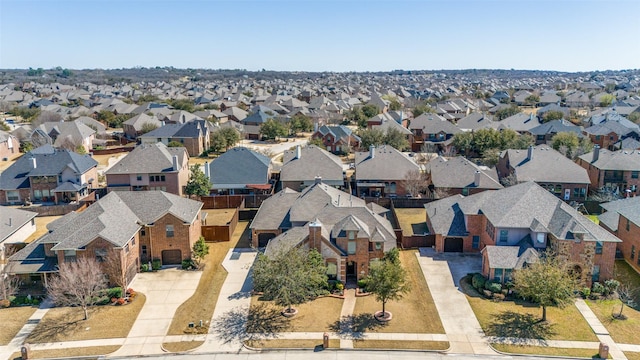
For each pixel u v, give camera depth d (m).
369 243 50.03
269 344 39.50
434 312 43.75
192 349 38.88
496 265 46.78
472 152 106.88
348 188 82.75
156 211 53.59
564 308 42.72
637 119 130.62
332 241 49.38
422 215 70.19
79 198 79.12
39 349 38.88
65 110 169.25
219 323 42.59
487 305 44.81
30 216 61.97
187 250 53.81
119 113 164.25
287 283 42.03
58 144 109.25
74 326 42.12
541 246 49.56
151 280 50.62
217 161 82.75
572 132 100.44
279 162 105.50
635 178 77.62
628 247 54.53
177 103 192.00
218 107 191.00
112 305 45.59
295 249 45.59
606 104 186.88
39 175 77.62
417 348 38.66
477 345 38.94
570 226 47.47
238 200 75.56
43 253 48.94
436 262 54.06
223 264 54.34
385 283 41.53
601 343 37.22
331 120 163.25
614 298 45.94
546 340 39.38
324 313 44.09
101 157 112.75
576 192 76.00
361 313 44.00
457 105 178.38
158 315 43.94
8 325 42.16
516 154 82.75
